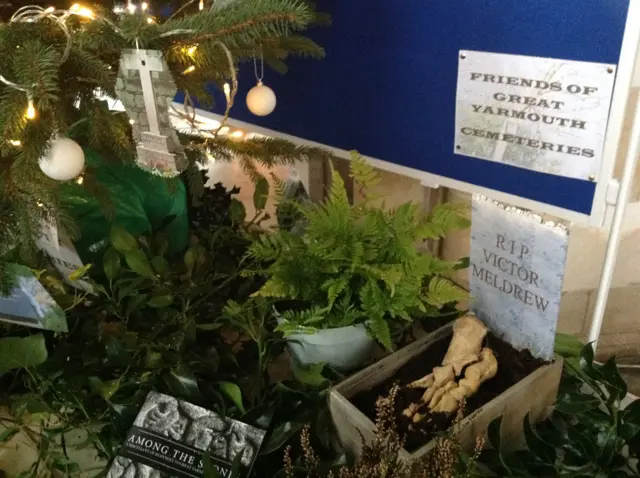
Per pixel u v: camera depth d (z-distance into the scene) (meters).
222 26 0.80
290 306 0.97
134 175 1.15
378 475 0.67
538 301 0.84
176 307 1.07
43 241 0.98
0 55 0.75
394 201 1.42
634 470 0.83
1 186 0.86
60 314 0.92
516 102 0.92
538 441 0.81
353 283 0.90
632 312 1.38
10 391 1.04
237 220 1.24
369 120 1.18
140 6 1.01
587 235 1.25
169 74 0.77
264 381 0.96
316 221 0.88
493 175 1.01
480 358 0.86
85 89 0.87
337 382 0.91
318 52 1.04
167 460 0.84
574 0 0.81
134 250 1.00
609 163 0.85
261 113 1.01
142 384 0.93
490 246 0.87
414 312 0.89
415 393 0.83
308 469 0.73
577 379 0.93
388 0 1.03
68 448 1.00
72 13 0.81
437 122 1.06
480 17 0.92
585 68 0.83
